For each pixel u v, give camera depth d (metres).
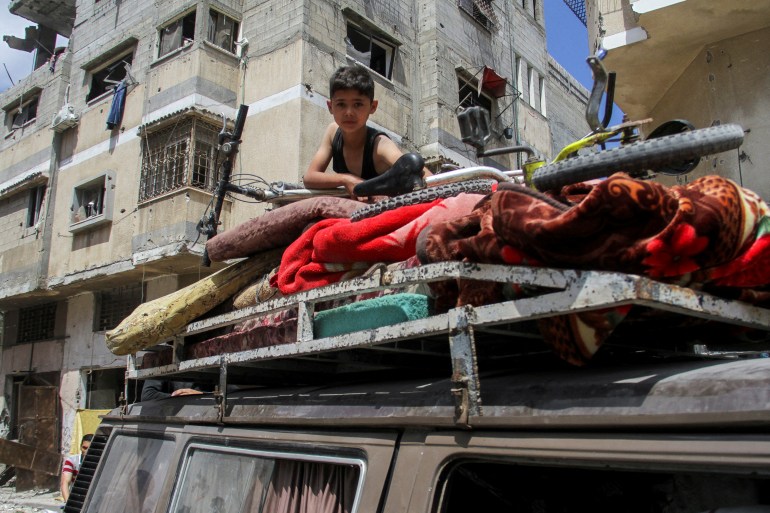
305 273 2.00
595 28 5.90
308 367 2.35
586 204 1.13
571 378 1.32
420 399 1.47
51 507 10.71
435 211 1.75
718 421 0.97
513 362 1.86
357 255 1.86
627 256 1.15
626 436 1.08
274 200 2.98
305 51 11.91
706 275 1.26
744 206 1.22
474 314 1.35
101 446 2.81
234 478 1.91
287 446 1.75
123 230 12.91
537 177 1.46
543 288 1.34
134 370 2.75
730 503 1.34
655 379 1.17
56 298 15.28
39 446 14.12
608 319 1.27
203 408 2.21
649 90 6.07
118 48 14.31
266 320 2.14
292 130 11.52
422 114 14.68
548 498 1.53
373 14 13.88
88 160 14.38
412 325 1.46
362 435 1.54
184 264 12.02
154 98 12.89
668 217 1.13
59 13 18.80
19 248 15.59
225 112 12.35
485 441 1.27
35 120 16.39
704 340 1.74
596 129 1.87
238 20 13.10
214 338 2.40
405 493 1.35
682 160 1.32
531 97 18.59
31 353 15.69
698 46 5.41
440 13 15.22
